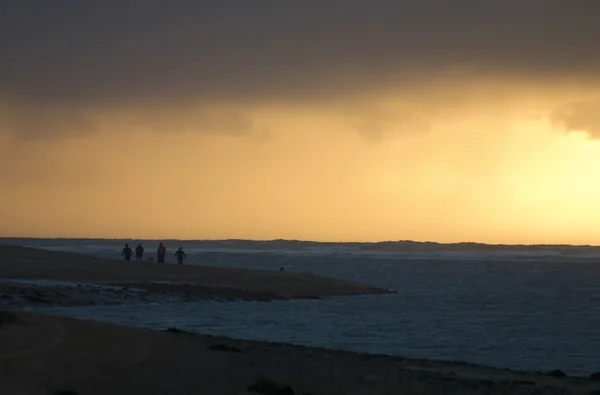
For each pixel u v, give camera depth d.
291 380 28.75
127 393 24.66
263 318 66.50
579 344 55.09
